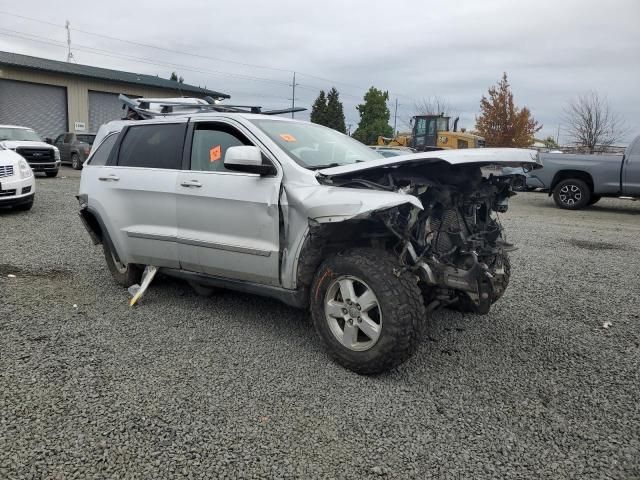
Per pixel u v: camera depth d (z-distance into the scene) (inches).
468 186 150.5
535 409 125.7
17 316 179.0
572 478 101.0
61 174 804.6
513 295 216.8
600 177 513.3
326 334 145.9
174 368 143.4
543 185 544.7
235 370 143.0
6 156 391.2
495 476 101.3
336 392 132.1
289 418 119.9
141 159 194.5
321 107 2425.0
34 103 1150.3
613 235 370.0
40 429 112.8
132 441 109.7
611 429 117.7
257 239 158.7
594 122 1369.3
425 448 109.7
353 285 141.3
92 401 124.9
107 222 201.8
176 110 225.3
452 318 187.8
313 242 145.0
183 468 101.8
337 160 171.0
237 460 104.7
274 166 157.0
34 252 274.4
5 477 97.3
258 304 197.9
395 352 133.4
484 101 1291.8
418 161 138.2
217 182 166.6
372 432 115.1
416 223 143.5
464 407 126.2
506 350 160.1
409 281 135.3
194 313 187.3
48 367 141.6
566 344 165.6
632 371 147.0
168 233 181.5
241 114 176.1
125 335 165.9
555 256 293.3
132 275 210.1
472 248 145.1
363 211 129.6
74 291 210.2
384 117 2196.1
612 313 195.8
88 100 1222.9
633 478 101.1
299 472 101.4
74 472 99.7
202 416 119.9
